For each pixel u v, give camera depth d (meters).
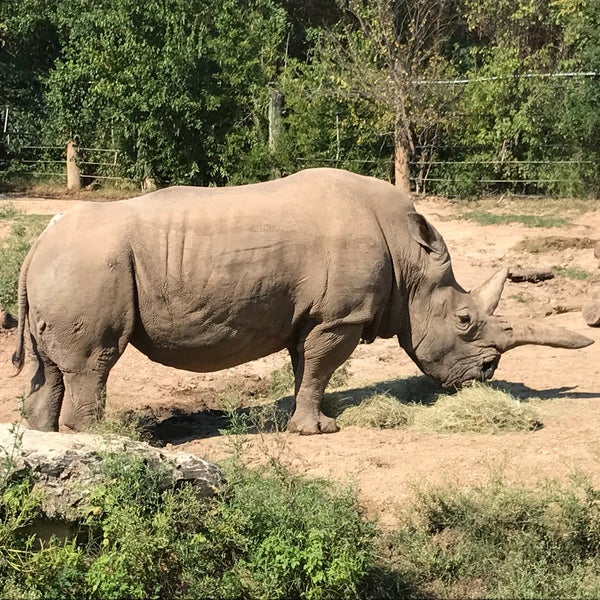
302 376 8.23
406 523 6.28
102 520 5.32
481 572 5.90
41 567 5.09
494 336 8.72
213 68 24.14
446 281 8.63
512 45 26.14
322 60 25.78
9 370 10.36
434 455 7.26
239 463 6.44
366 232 8.16
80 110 24.98
